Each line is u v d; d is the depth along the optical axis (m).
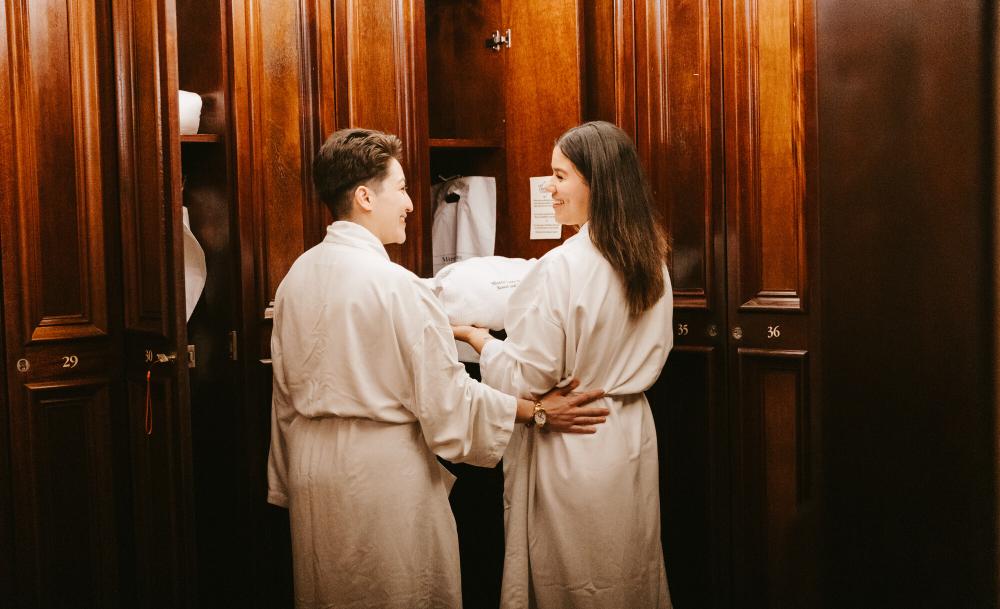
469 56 3.15
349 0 2.61
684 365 2.79
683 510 2.82
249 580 2.53
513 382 2.07
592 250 2.05
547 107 2.89
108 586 2.40
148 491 2.33
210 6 2.52
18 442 2.24
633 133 2.79
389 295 1.84
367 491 1.84
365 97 2.65
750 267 2.64
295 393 1.95
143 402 2.33
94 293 2.38
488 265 2.45
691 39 2.69
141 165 2.27
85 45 2.35
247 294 2.49
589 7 2.93
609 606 2.03
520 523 2.14
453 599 1.95
